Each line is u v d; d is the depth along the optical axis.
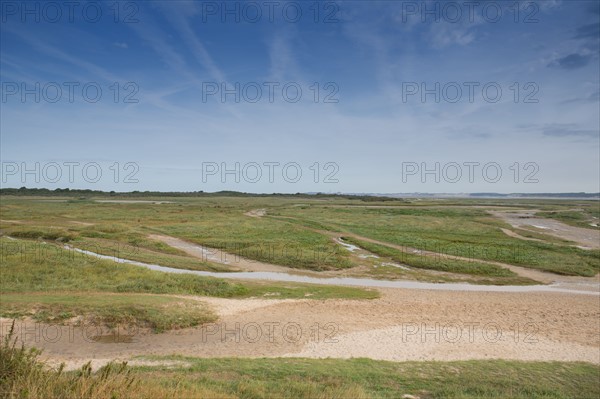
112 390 8.02
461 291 34.28
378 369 16.20
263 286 33.78
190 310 24.44
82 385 7.79
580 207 157.00
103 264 34.34
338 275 40.34
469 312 27.39
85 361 17.20
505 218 100.19
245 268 42.59
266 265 44.16
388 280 38.66
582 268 42.84
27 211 97.25
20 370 7.93
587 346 21.34
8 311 22.52
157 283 31.14
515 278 39.47
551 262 45.28
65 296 26.12
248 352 19.11
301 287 33.72
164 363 15.98
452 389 14.13
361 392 12.46
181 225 73.12
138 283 30.64
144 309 23.55
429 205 150.88
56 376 8.20
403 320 25.19
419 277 39.81
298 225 76.88
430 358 18.84
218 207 128.50
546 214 113.31
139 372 14.08
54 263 33.66
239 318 24.45
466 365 17.17
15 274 30.53
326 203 168.25
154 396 8.47
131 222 78.06
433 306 28.84
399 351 19.80
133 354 18.38
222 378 13.91
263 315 25.27
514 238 64.00
